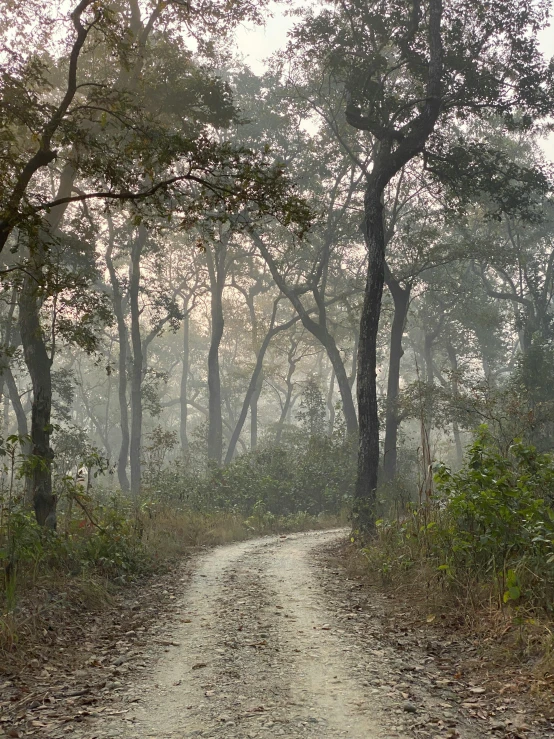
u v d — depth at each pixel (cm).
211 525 1933
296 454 3419
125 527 1237
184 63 2175
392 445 3019
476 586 791
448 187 2717
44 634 700
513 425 1939
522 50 2244
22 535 916
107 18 1153
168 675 586
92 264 2731
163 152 1034
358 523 1675
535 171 2417
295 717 474
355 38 2295
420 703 502
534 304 4203
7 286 1210
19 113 1075
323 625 759
